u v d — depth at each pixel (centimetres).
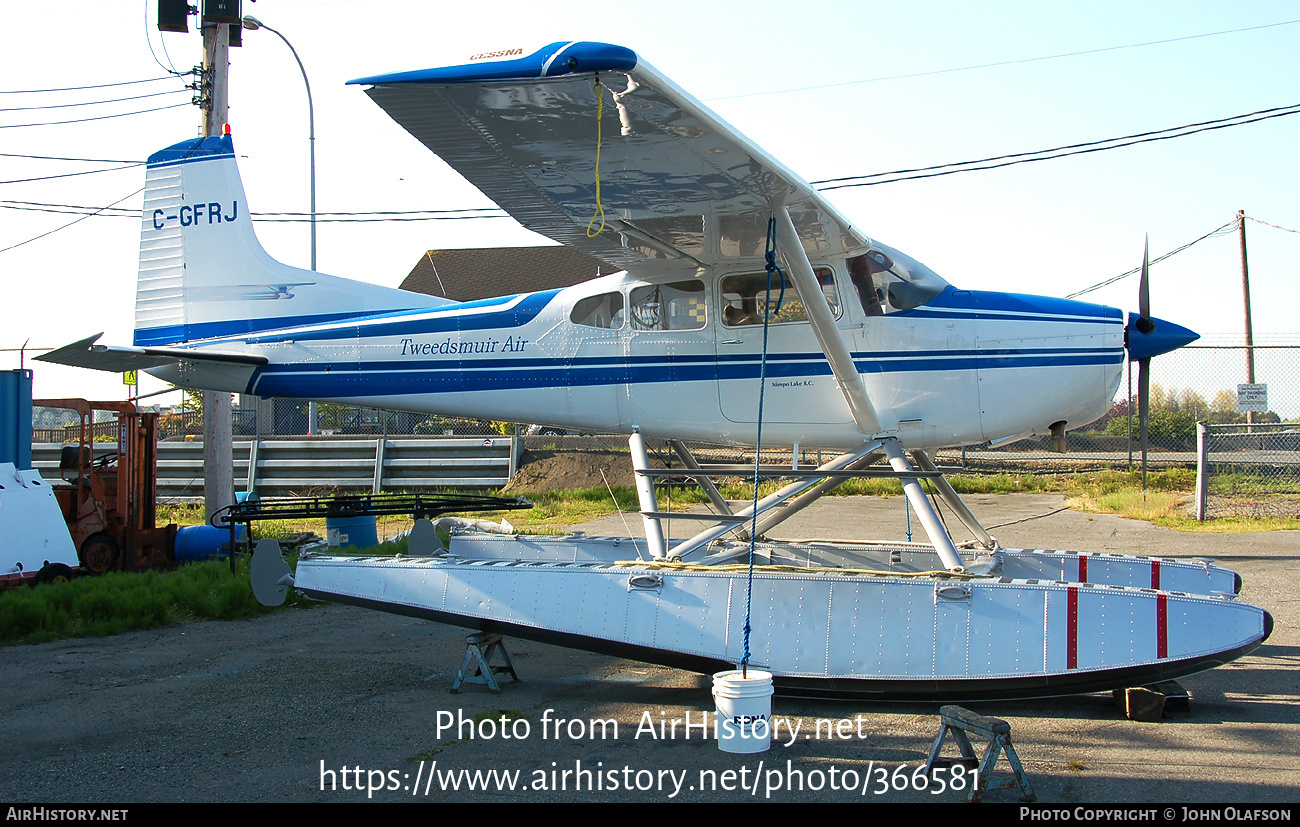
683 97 355
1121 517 1115
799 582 421
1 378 830
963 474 1522
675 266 561
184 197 727
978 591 401
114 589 660
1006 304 538
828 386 536
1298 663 475
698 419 562
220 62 965
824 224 492
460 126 384
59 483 912
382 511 724
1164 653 375
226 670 491
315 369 662
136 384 1001
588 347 582
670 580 434
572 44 330
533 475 1448
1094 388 533
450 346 619
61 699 432
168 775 330
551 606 441
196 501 1479
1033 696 392
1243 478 1341
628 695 441
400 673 484
